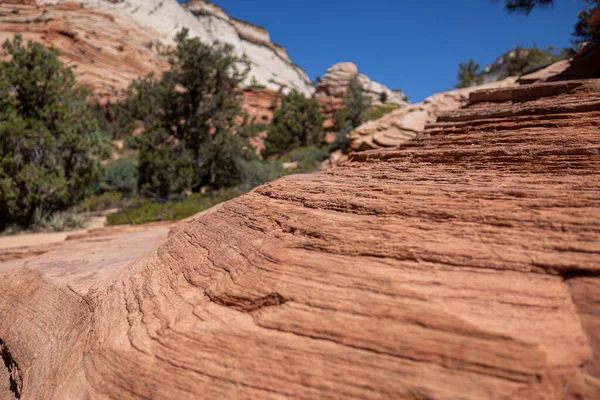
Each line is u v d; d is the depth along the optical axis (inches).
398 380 84.2
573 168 141.5
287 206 154.2
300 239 126.0
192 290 131.4
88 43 2021.4
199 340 105.2
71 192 679.7
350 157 286.2
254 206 169.2
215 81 1149.1
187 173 942.4
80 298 174.4
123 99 1969.7
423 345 87.2
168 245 185.2
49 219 648.4
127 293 153.6
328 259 114.3
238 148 1071.6
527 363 79.4
